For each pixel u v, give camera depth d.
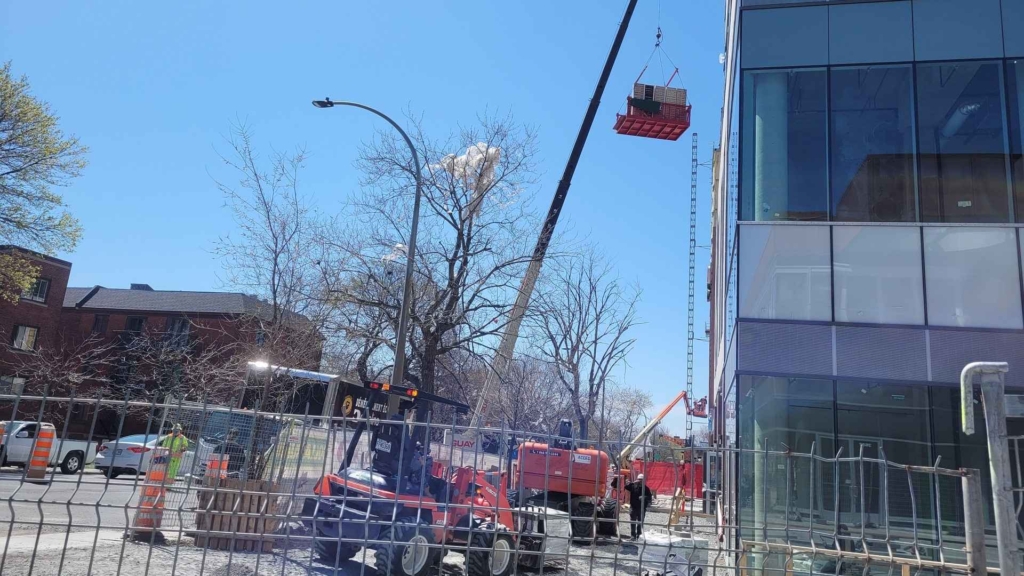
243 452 9.77
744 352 11.69
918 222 11.68
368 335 19.34
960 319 11.20
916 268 11.52
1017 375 10.81
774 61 12.83
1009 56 11.98
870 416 11.09
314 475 11.41
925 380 11.07
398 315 19.98
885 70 12.41
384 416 10.32
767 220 12.23
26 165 23.09
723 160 20.27
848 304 11.59
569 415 29.38
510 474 9.67
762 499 10.99
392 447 9.98
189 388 16.34
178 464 9.31
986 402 5.21
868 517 10.61
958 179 11.73
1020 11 12.12
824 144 12.35
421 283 20.28
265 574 8.22
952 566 5.59
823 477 10.94
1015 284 11.17
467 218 20.81
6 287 26.36
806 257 11.90
